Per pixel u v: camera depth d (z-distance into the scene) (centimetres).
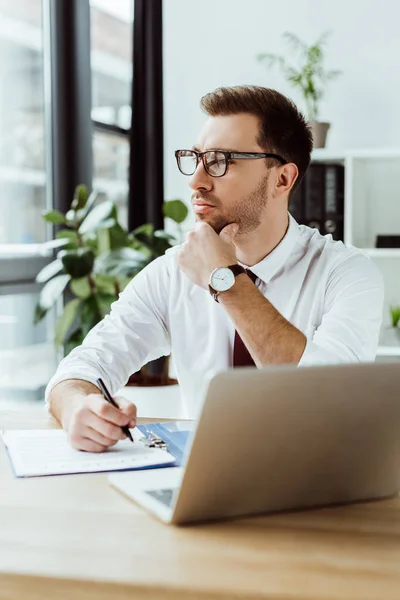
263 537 83
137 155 361
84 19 333
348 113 355
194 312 175
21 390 312
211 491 85
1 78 299
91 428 116
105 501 95
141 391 284
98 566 75
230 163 159
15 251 308
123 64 375
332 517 91
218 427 81
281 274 172
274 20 366
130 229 359
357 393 87
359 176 339
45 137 326
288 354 143
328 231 326
